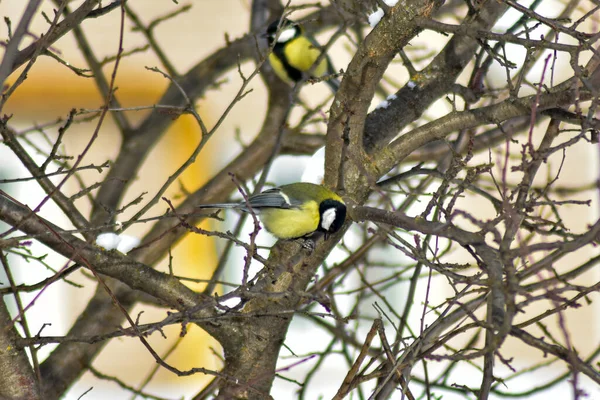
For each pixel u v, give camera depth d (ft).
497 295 17.46
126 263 24.18
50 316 54.13
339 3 32.42
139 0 62.03
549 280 18.94
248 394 26.22
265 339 26.61
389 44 24.89
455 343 54.60
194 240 58.59
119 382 32.45
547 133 24.48
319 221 27.73
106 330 33.60
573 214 58.34
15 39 17.51
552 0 50.55
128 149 41.86
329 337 59.98
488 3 28.94
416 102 30.17
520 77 24.63
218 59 44.09
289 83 44.57
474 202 58.95
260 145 42.88
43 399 22.24
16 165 52.39
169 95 43.06
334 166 28.27
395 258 51.90
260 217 30.71
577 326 59.26
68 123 22.49
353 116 26.66
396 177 28.09
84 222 24.76
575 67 21.35
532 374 57.00
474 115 26.81
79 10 22.67
